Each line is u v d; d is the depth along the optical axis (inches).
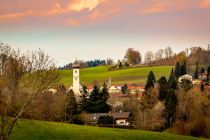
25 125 2250.2
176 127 4018.2
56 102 3823.8
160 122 4274.1
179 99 4564.5
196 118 3959.2
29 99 1663.4
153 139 2276.1
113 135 2297.0
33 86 1663.4
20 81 1665.8
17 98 1675.7
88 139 2162.9
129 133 2401.6
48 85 1686.8
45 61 1699.1
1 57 1643.7
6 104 1647.4
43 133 2190.0
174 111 4375.0
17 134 2101.4
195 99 4424.2
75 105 4451.3
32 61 1683.1
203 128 3846.0
